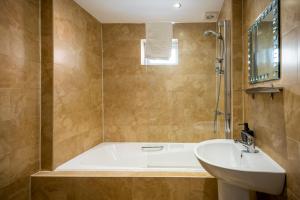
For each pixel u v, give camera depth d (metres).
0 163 1.36
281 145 1.15
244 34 1.80
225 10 2.10
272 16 1.21
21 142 1.55
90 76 2.45
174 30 2.70
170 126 2.72
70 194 1.63
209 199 1.57
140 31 2.72
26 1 1.59
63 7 1.90
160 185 1.59
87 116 2.38
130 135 2.76
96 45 2.60
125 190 1.61
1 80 1.36
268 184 1.10
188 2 2.15
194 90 2.69
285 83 1.09
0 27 1.35
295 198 0.99
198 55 2.68
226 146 1.65
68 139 2.00
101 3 2.17
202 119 2.69
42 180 1.64
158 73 2.71
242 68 1.85
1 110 1.36
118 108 2.76
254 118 1.58
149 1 2.13
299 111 0.95
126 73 2.73
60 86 1.86
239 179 1.13
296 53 0.97
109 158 2.50
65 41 1.93
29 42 1.63
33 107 1.68
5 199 1.40
